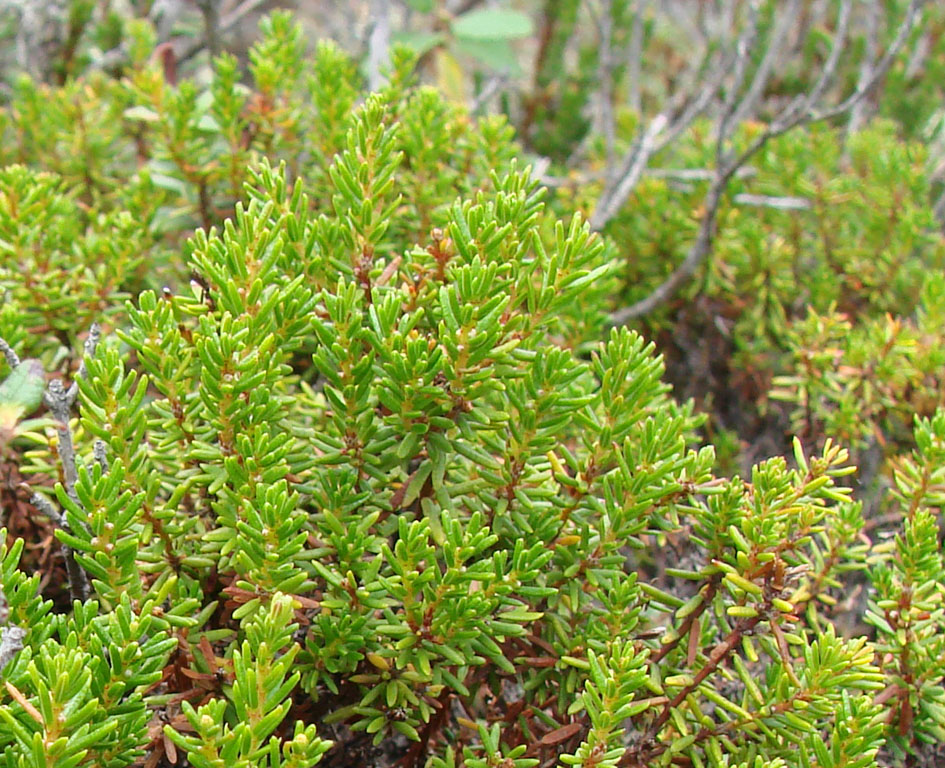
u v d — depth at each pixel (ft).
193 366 0.74
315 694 0.73
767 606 0.71
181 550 0.73
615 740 0.70
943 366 1.04
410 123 0.99
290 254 0.77
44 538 0.85
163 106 1.04
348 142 0.75
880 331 1.02
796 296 1.24
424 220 1.00
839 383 1.09
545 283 0.72
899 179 1.21
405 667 0.72
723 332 1.19
